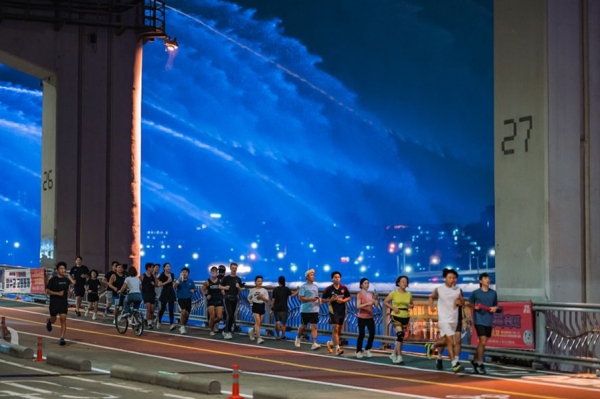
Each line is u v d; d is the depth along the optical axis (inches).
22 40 1389.0
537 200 804.0
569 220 799.7
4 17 1369.3
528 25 815.7
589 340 702.5
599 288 805.9
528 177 812.0
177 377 610.9
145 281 1067.3
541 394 589.3
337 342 833.5
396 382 652.7
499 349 764.0
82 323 1112.2
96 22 1424.7
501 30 839.7
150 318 1063.6
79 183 1418.6
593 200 810.2
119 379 659.4
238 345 911.0
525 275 810.2
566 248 797.2
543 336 735.1
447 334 697.6
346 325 911.0
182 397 569.3
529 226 809.5
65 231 1407.5
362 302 807.1
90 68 1427.2
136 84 1457.9
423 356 821.2
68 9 1402.6
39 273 1411.2
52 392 578.2
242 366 749.9
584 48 817.5
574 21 814.5
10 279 1481.3
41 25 1400.1
